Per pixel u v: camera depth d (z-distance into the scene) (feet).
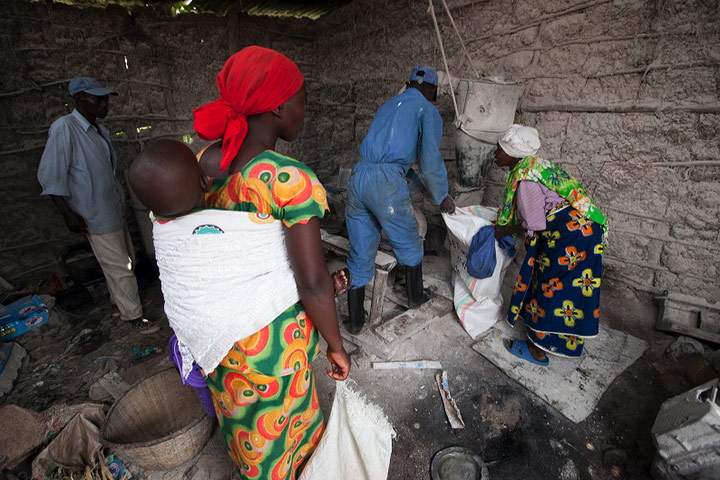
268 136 3.31
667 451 4.99
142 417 6.01
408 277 8.41
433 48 11.07
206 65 12.26
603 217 6.31
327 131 15.30
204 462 5.62
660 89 7.70
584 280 6.40
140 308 9.05
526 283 7.07
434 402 6.70
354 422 4.01
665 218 8.30
